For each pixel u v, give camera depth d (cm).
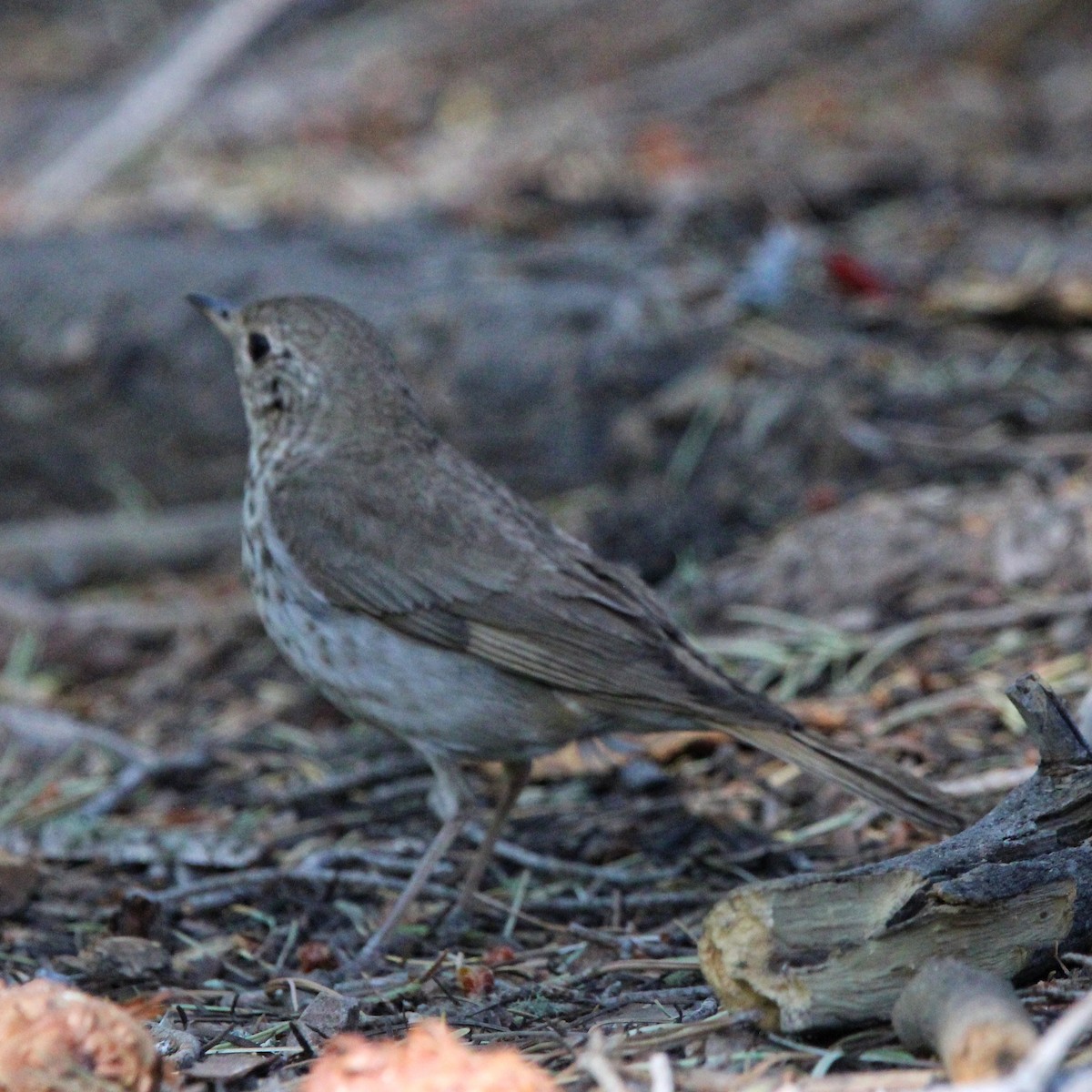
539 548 898
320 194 1836
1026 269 1497
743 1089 587
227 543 1434
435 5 2344
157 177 1934
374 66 2192
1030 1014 613
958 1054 551
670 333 1388
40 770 1109
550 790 1032
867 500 1227
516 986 771
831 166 1786
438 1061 558
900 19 2150
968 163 1778
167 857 955
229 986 810
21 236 1684
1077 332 1388
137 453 1490
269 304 960
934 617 1099
